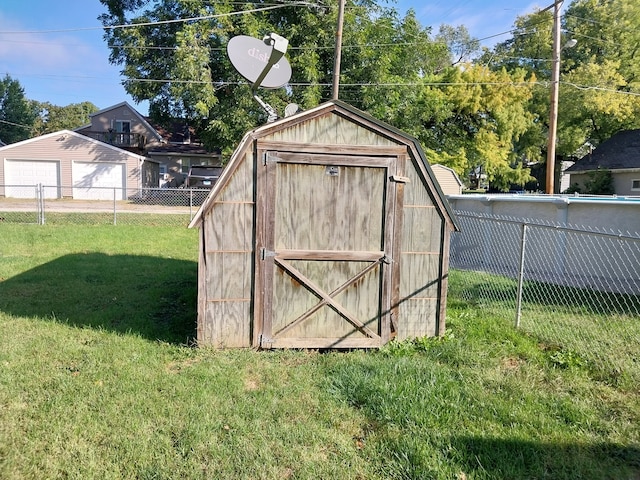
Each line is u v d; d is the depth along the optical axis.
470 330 4.52
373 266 4.12
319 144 3.93
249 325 3.99
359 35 16.95
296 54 16.83
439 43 21.30
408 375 3.41
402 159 4.09
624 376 3.42
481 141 23.11
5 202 16.91
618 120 24.05
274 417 2.83
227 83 16.31
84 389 3.11
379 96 17.33
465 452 2.47
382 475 2.31
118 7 19.53
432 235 4.25
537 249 7.89
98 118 26.58
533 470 2.34
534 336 4.39
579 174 24.36
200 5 16.66
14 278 6.50
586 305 5.58
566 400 3.07
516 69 23.52
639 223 6.75
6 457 2.37
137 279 6.72
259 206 3.88
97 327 4.48
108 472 2.27
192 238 10.88
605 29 24.61
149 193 19.81
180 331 4.45
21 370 3.39
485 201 8.92
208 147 20.44
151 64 18.33
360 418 2.85
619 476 2.32
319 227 4.01
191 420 2.75
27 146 20.45
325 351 4.12
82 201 18.84
